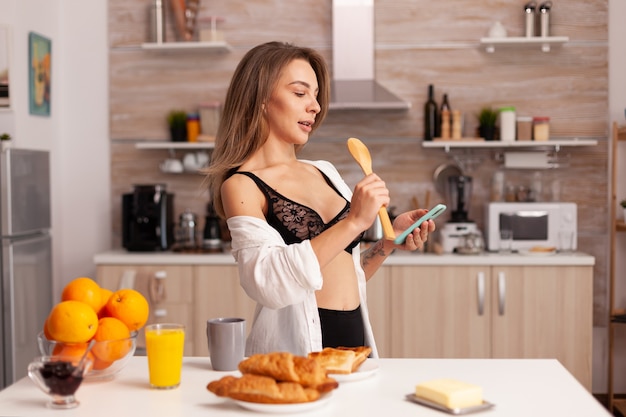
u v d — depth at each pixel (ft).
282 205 6.23
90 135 15.43
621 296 14.71
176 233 15.19
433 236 14.66
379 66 14.96
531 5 14.33
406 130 14.98
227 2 15.12
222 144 6.43
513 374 5.18
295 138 6.36
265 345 6.10
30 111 13.84
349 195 6.91
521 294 13.21
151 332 4.92
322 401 4.38
